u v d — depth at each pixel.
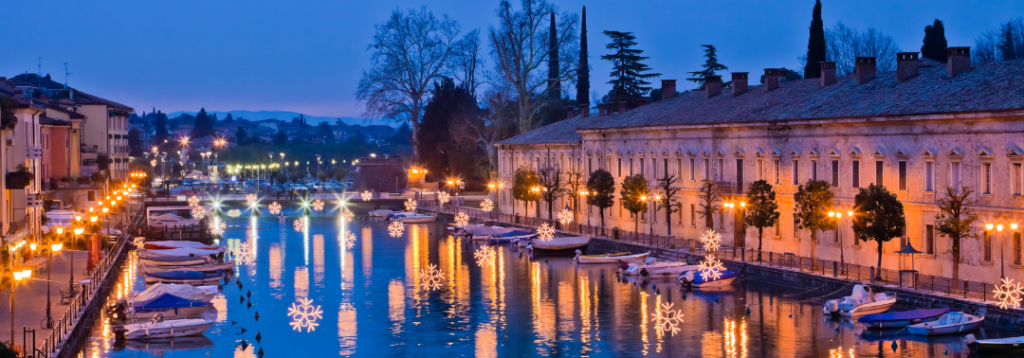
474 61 168.50
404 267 88.50
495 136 145.50
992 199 61.81
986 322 54.97
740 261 76.44
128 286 76.69
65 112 123.25
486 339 57.72
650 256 87.00
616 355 53.28
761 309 63.59
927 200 66.62
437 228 130.38
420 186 174.88
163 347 55.88
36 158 86.38
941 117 64.81
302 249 104.44
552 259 93.88
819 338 55.25
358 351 55.31
